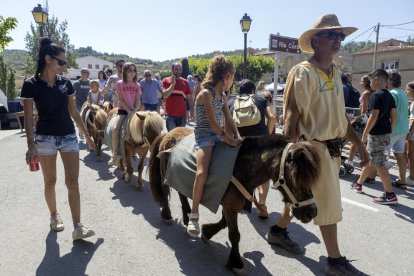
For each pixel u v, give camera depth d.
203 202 3.30
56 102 3.64
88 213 4.62
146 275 3.24
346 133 3.32
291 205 2.63
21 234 4.00
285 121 3.06
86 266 3.37
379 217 4.66
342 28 2.89
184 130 4.09
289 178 2.57
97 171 6.63
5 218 4.43
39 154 3.67
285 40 12.21
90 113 7.45
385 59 34.44
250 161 3.00
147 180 6.10
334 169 3.06
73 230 3.89
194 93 10.23
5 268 3.32
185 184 3.49
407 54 32.97
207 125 3.29
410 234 4.18
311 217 2.56
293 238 4.02
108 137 5.96
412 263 3.52
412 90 6.23
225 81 3.23
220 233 4.12
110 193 5.41
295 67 3.01
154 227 4.25
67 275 3.22
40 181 5.97
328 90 2.98
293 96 2.98
